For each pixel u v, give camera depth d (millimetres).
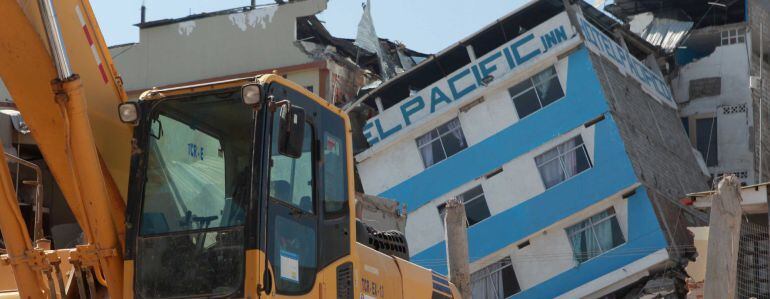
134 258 9555
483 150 40000
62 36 9812
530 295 38031
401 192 41281
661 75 46406
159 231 9562
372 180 41969
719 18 49188
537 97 39375
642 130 39875
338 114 11164
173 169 9766
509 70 39719
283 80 9961
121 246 9867
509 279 38750
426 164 41188
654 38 49000
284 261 9617
